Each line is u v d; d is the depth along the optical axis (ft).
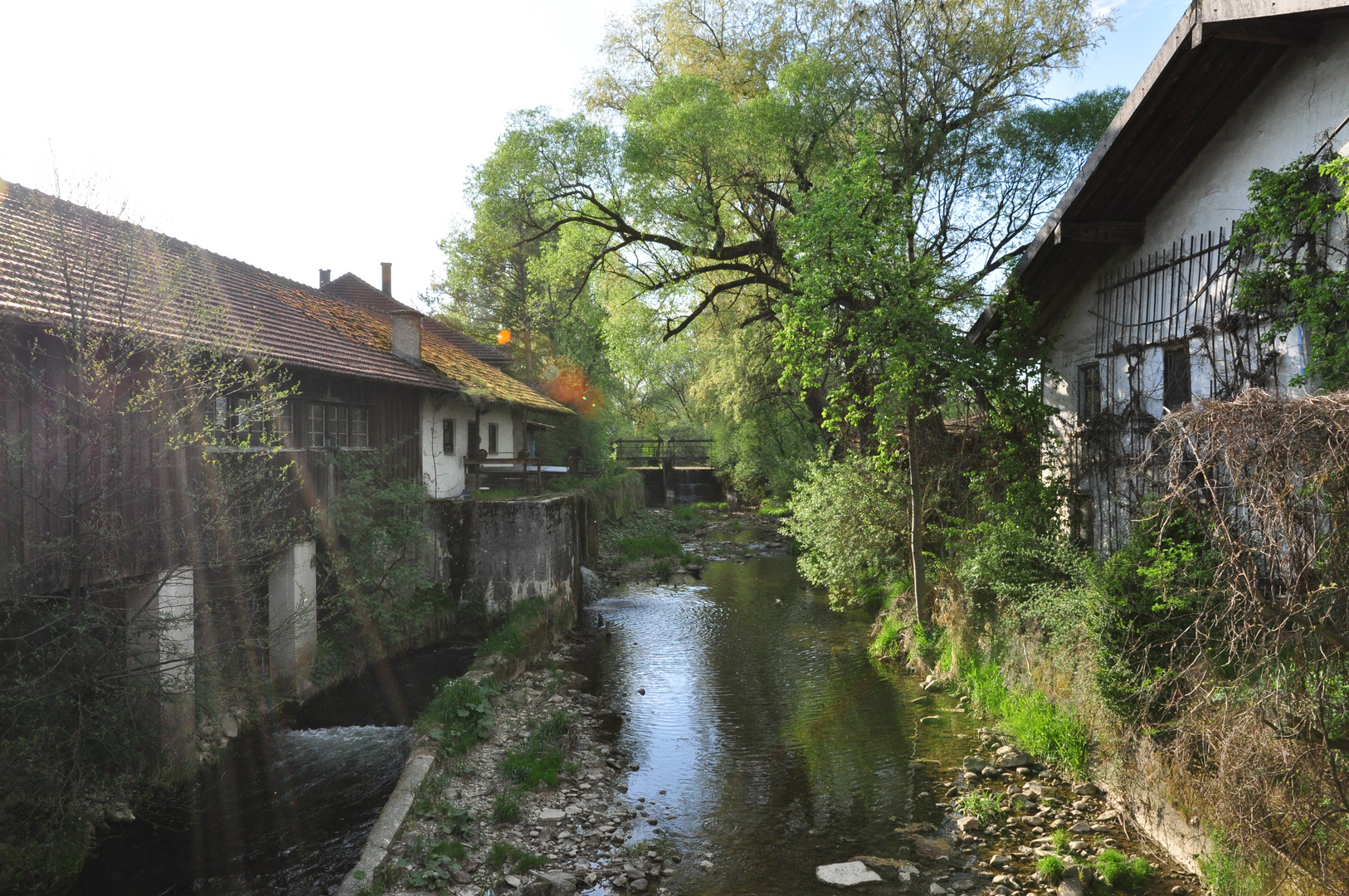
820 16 66.44
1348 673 15.81
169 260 27.50
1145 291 35.45
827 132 61.77
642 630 53.26
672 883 22.27
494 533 48.80
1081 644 27.96
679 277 67.92
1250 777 16.57
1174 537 23.89
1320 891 16.10
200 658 27.35
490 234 72.02
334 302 61.05
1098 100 66.18
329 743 32.78
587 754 31.40
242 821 26.25
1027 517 39.70
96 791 24.47
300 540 38.40
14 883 21.56
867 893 21.52
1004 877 21.75
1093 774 26.55
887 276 38.78
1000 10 62.64
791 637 50.98
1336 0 23.08
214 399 33.06
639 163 60.54
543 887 21.45
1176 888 20.38
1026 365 42.50
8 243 27.22
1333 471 14.52
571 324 114.32
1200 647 18.84
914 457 43.45
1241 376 28.89
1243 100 29.58
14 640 22.62
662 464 153.28
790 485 113.09
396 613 44.24
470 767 29.37
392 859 22.47
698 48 73.41
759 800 27.63
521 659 42.57
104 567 25.22
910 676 41.14
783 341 42.06
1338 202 23.08
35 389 24.27
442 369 59.62
